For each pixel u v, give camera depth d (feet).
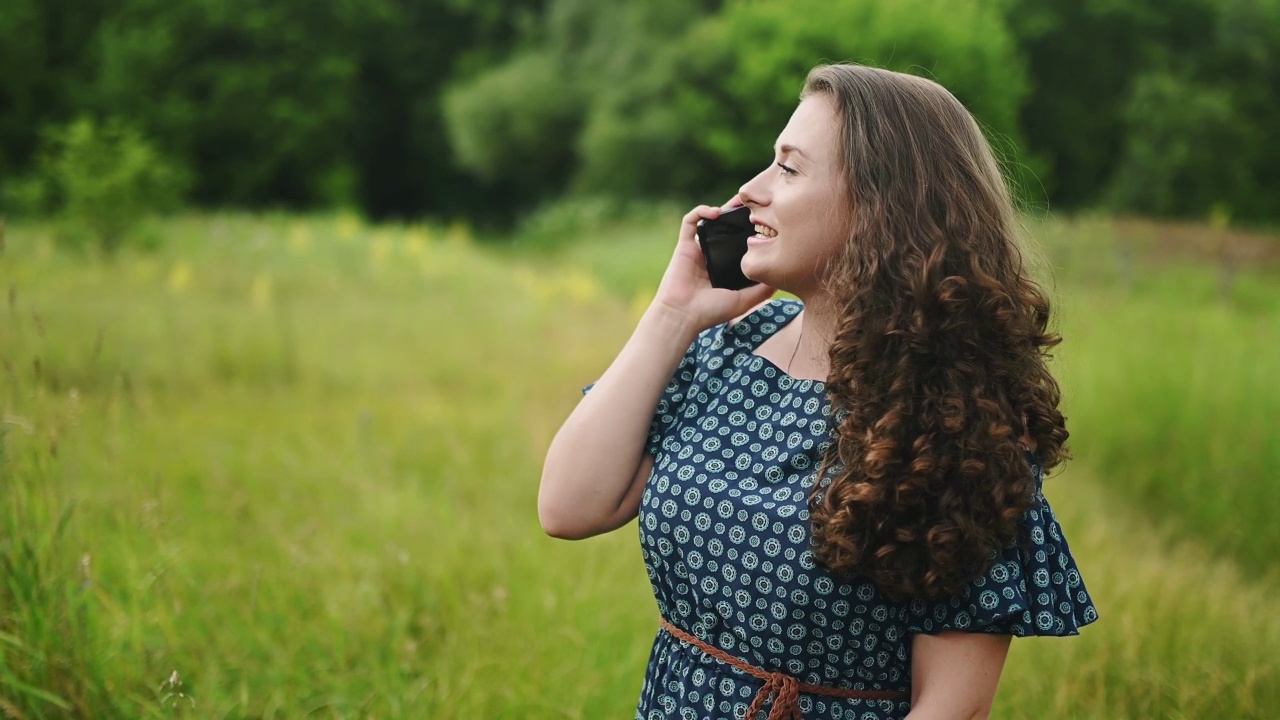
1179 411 19.47
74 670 7.67
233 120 111.14
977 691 4.39
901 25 79.82
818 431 4.64
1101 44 103.65
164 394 21.57
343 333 30.99
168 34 109.09
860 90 4.64
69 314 28.27
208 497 14.05
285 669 9.14
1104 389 20.89
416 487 15.51
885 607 4.43
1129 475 18.29
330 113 117.39
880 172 4.52
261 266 44.57
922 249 4.40
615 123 101.19
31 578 7.77
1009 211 4.74
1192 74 102.78
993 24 85.61
